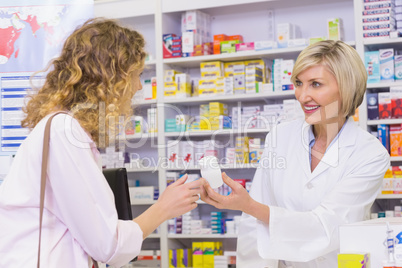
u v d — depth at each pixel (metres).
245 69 4.98
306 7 5.12
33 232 1.42
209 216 5.34
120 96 1.56
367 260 1.60
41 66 2.84
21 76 2.84
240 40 5.14
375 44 4.55
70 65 1.53
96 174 1.43
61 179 1.40
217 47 5.07
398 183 4.35
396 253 1.51
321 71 2.05
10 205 1.42
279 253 1.97
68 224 1.42
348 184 2.05
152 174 5.60
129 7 5.27
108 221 1.42
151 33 5.62
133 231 1.46
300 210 2.17
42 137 1.44
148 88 5.29
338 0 4.96
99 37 1.55
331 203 2.02
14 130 2.84
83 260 1.43
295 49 4.71
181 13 5.36
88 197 1.41
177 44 5.15
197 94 5.34
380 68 4.48
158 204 1.60
